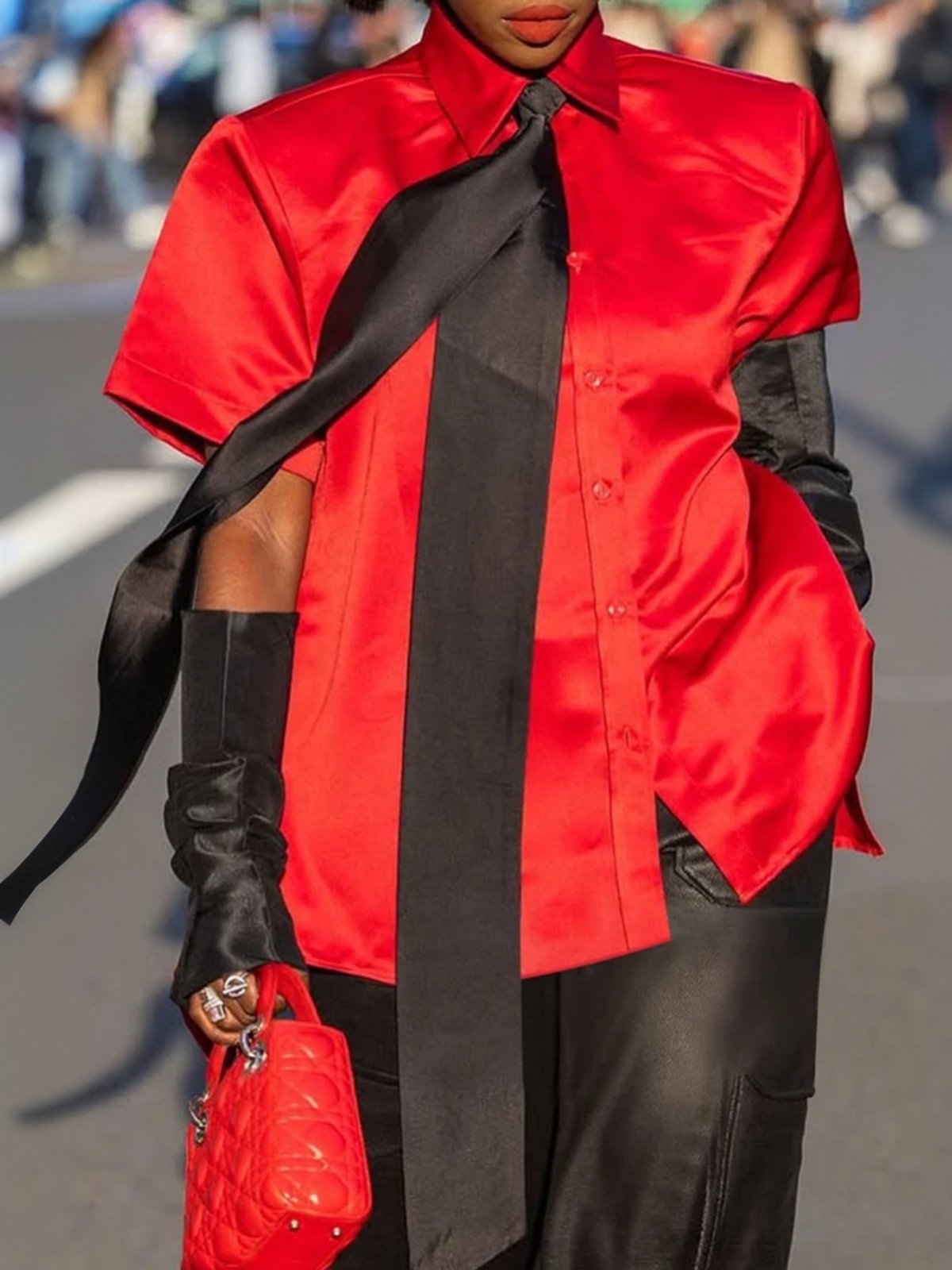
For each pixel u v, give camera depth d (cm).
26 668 1156
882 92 3597
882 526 1493
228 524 365
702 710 374
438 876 361
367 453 364
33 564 1374
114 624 374
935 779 986
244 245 373
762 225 376
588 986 370
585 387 366
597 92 375
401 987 361
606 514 366
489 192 364
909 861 894
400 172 371
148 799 969
